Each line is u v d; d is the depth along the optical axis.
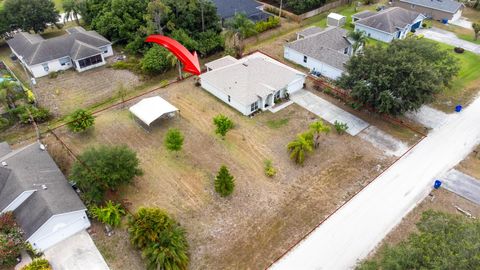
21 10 61.38
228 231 30.89
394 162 38.16
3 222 28.66
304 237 30.41
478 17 74.50
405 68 39.22
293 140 41.22
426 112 46.12
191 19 58.16
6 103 44.94
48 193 30.48
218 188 33.62
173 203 33.47
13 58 59.25
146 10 59.88
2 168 32.53
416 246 21.83
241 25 57.12
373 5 80.88
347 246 29.62
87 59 54.88
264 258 28.77
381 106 40.03
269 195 34.34
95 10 63.69
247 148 40.09
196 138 41.53
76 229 30.53
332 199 33.94
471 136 41.97
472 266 18.61
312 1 74.62
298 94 49.56
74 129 40.84
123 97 49.00
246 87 46.22
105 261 28.55
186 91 50.31
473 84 51.88
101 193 32.19
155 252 26.72
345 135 42.12
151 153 39.38
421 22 69.31
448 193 34.38
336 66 51.25
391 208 32.94
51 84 51.97
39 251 28.92
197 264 28.25
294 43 57.38
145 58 53.38
